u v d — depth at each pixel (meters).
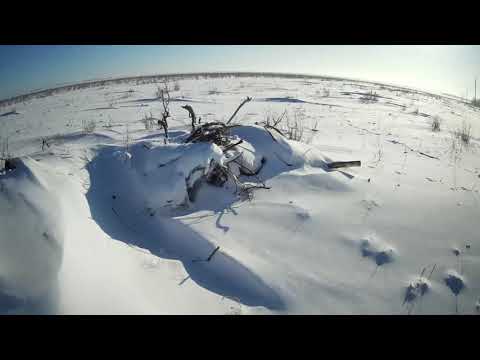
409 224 4.19
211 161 4.87
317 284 3.25
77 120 11.78
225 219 4.32
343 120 10.96
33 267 2.51
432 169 6.29
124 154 5.46
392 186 5.25
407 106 16.61
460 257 3.61
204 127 5.82
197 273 3.51
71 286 2.43
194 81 31.86
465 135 9.01
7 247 2.67
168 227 4.27
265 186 5.10
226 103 14.18
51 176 4.32
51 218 3.14
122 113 12.51
